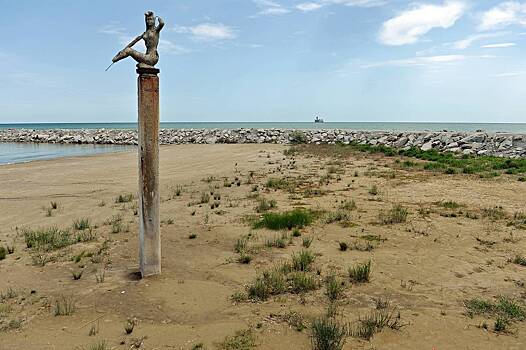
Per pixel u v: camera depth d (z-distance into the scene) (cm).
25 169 1931
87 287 573
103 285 577
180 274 615
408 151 2277
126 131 4916
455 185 1295
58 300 534
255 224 877
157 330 455
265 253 702
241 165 1906
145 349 417
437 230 822
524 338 431
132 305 515
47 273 630
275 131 3928
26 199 1224
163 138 3959
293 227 855
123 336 443
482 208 995
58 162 2233
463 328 452
